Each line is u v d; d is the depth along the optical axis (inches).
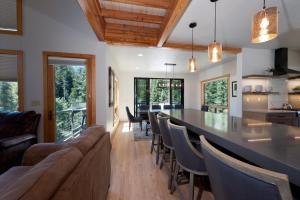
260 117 150.5
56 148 71.4
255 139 45.3
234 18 116.3
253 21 68.7
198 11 108.3
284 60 165.8
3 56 123.0
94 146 56.7
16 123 108.3
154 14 111.0
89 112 137.9
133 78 309.4
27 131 108.9
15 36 123.4
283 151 35.3
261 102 174.1
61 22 130.6
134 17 108.5
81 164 40.6
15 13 125.3
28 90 125.3
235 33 136.6
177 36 140.2
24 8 125.0
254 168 19.3
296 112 150.6
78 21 133.0
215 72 262.2
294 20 115.3
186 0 79.0
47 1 128.3
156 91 322.0
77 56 133.3
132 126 250.2
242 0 98.7
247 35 140.3
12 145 90.8
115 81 231.9
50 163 33.4
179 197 74.8
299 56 179.0
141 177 93.0
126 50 175.9
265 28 63.7
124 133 203.5
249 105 171.8
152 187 83.0
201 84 312.5
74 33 132.9
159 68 280.8
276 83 177.2
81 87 142.9
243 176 20.0
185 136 56.5
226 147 46.0
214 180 26.7
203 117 94.5
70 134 148.5
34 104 126.3
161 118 85.5
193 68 128.0
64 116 145.9
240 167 20.2
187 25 123.9
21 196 23.2
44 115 127.3
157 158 111.0
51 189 27.6
